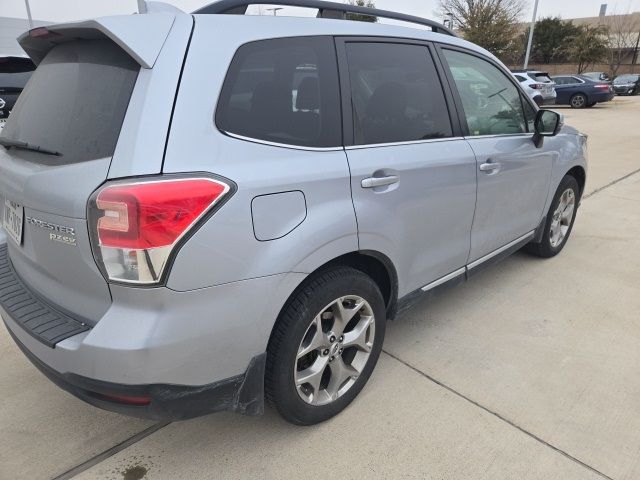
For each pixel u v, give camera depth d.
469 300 3.67
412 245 2.61
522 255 4.57
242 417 2.46
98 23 1.78
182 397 1.80
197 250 1.69
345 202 2.16
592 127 14.33
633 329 3.27
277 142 1.97
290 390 2.15
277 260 1.90
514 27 34.03
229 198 1.75
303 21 2.22
